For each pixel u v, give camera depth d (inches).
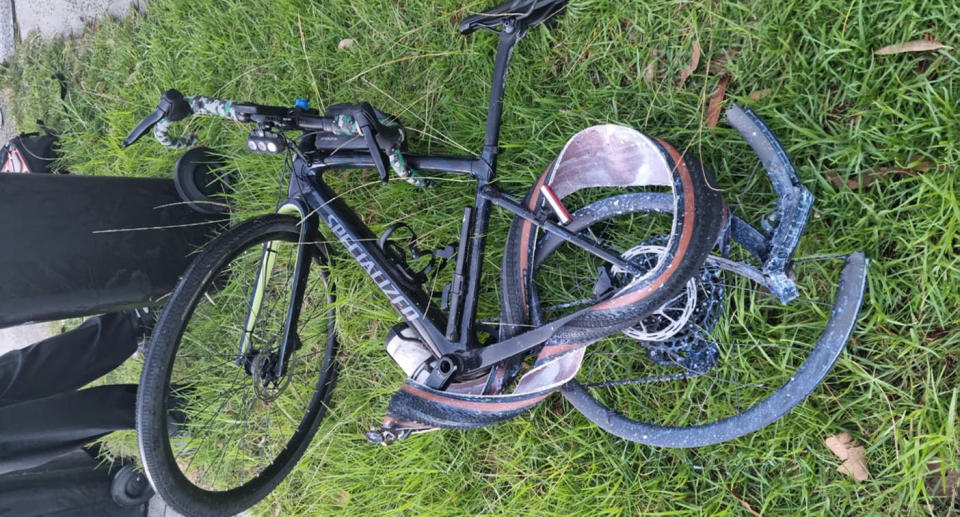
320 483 94.9
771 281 61.8
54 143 117.9
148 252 83.0
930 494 69.3
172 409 100.2
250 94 101.6
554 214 69.6
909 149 66.8
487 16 67.6
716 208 59.6
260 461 100.0
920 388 69.6
